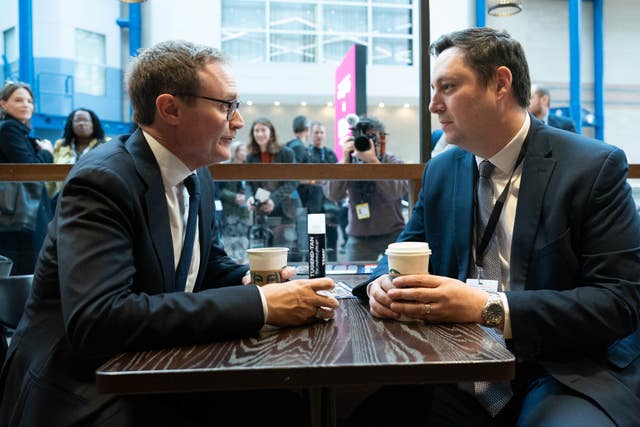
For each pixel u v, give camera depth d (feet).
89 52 27.66
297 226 5.74
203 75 3.59
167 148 3.72
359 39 31.91
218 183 5.61
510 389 3.67
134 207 3.34
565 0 28.30
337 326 3.22
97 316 2.78
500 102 3.86
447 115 4.02
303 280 3.33
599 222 3.50
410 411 4.08
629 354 3.53
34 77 26.03
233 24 30.71
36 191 5.36
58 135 26.61
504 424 3.71
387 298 3.37
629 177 5.71
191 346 2.85
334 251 5.82
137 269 3.38
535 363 3.58
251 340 2.92
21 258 5.35
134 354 2.72
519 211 3.76
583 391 3.15
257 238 5.69
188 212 3.98
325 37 31.86
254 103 32.04
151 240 3.41
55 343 3.29
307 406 2.93
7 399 3.37
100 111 28.04
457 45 3.93
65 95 26.50
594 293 3.32
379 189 5.85
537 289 3.68
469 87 3.85
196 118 3.62
